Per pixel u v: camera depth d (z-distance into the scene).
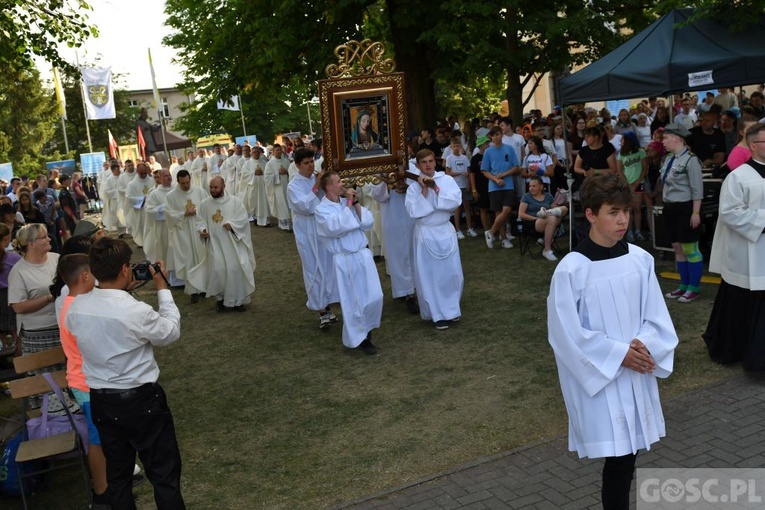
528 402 5.67
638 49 8.99
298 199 7.96
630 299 3.22
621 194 3.11
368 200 11.45
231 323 8.98
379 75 7.64
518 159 11.14
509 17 14.88
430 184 7.38
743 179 5.48
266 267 12.15
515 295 8.60
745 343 5.71
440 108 34.41
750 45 8.33
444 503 4.27
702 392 5.45
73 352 4.33
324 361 7.19
